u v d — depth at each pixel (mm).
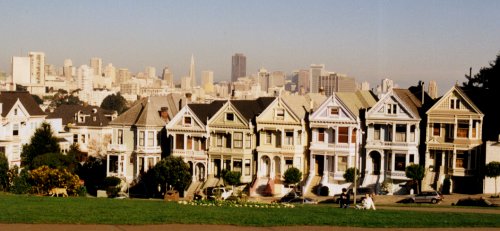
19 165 109000
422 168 81062
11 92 115250
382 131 85062
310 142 87500
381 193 82000
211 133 91312
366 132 85812
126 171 95562
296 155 87250
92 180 102375
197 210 45781
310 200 74625
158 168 87062
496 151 79875
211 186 88062
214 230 37500
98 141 147375
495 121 83312
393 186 83375
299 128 87375
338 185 84938
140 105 97688
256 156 89438
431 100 88750
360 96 92875
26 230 36656
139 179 93562
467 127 82250
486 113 83812
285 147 87750
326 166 86438
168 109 99000
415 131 83688
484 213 49688
